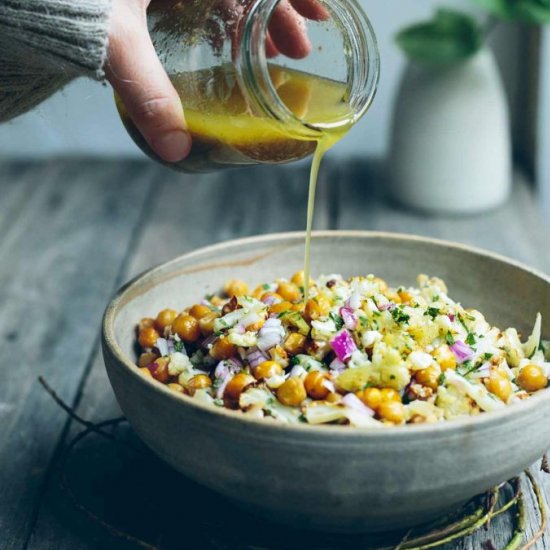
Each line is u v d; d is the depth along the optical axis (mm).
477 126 796
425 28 806
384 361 452
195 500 494
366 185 895
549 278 514
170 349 503
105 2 454
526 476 508
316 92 490
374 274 558
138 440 537
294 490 427
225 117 474
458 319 499
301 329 484
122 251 758
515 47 962
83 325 656
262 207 845
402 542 459
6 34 458
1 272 728
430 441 417
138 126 473
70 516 493
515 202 852
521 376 483
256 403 450
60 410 566
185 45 475
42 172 945
